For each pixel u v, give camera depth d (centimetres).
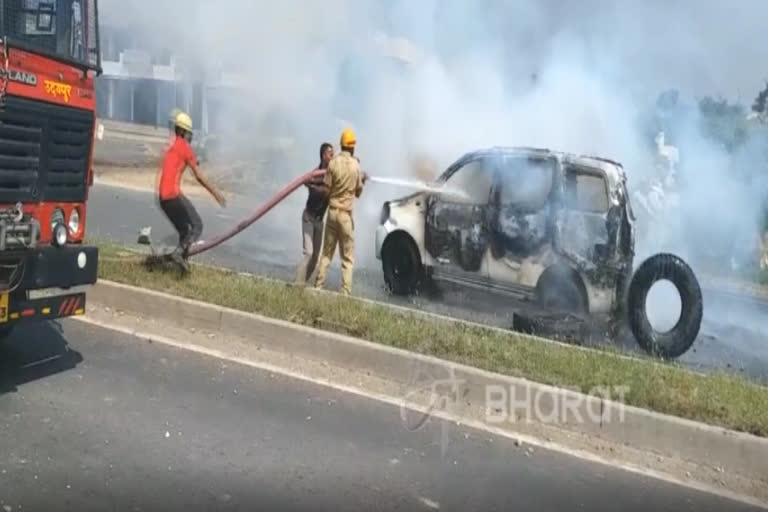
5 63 421
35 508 331
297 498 358
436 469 397
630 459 427
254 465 386
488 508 362
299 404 468
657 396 464
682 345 654
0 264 432
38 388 463
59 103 465
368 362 527
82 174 495
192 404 456
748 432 428
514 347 547
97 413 433
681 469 418
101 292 645
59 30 466
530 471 404
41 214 461
